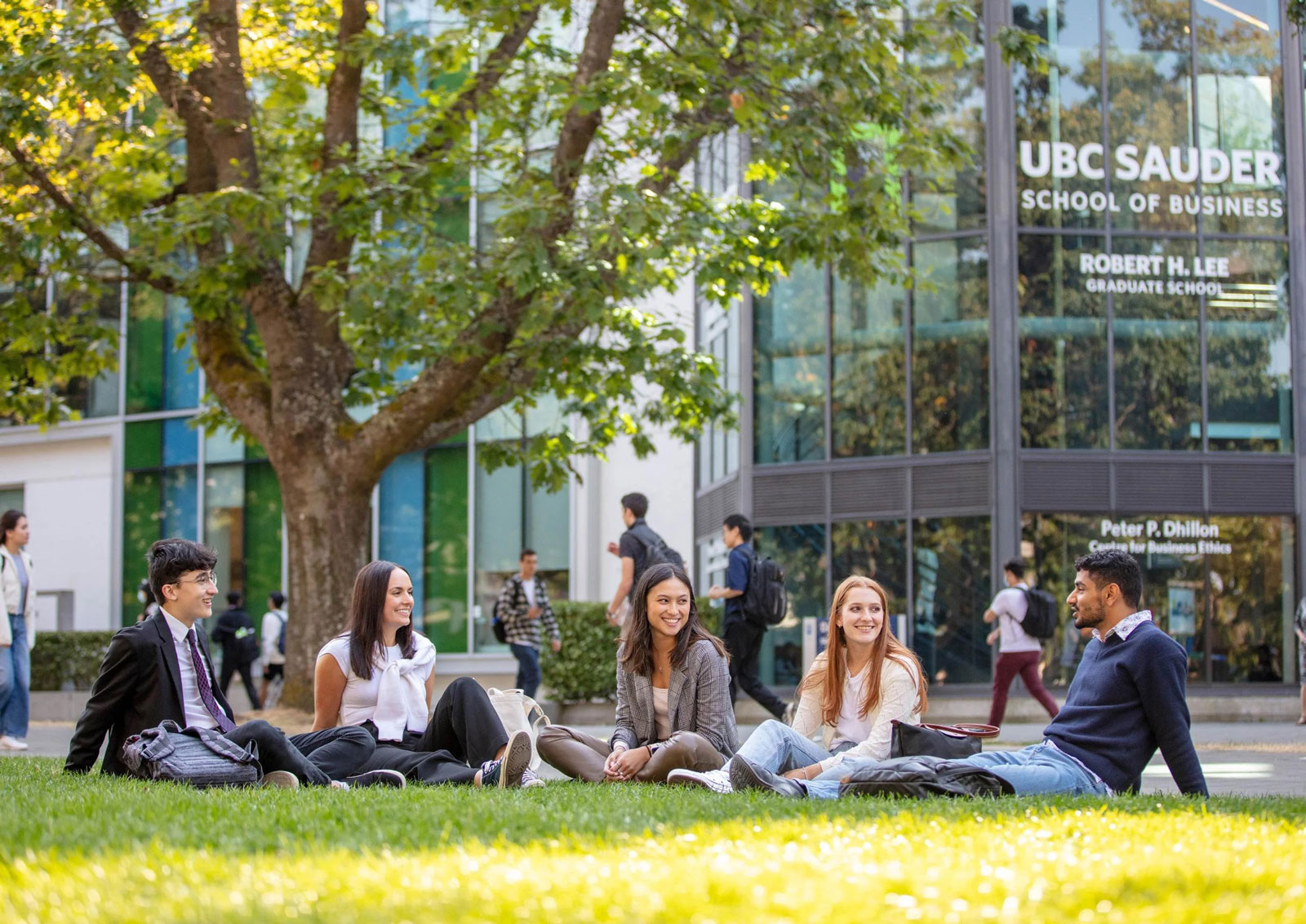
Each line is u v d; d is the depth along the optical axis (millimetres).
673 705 8164
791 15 14172
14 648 13297
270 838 4750
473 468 25594
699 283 14422
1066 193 21375
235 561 27391
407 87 21891
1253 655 21062
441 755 7789
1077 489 21000
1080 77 21469
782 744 7480
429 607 25719
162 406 28297
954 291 21422
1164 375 21328
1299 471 21328
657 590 8211
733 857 4297
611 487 25188
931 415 21469
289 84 16594
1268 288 21578
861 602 7691
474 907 3578
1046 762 6891
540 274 13125
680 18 14453
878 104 14156
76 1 14438
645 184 14883
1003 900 3732
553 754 8406
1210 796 6879
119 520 28484
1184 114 21594
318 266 15445
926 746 7352
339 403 15641
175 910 3531
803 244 14008
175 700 7633
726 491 23328
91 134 15938
